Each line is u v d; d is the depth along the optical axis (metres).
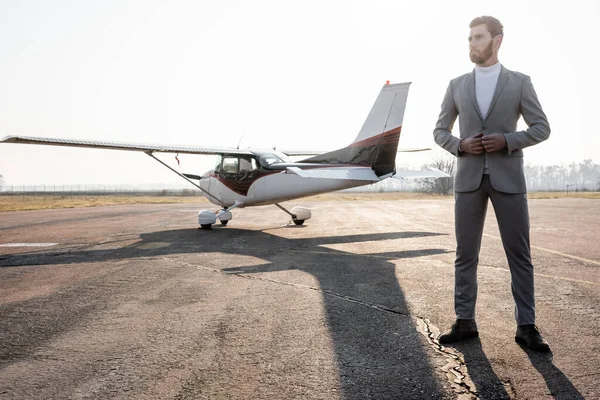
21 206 29.80
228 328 3.13
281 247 7.67
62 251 7.51
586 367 2.32
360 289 4.31
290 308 3.65
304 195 10.59
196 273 5.33
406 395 2.03
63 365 2.47
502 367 2.34
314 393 2.07
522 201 2.68
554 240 7.81
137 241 8.84
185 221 14.44
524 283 2.70
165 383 2.21
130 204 32.09
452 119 3.00
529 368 2.32
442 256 6.38
